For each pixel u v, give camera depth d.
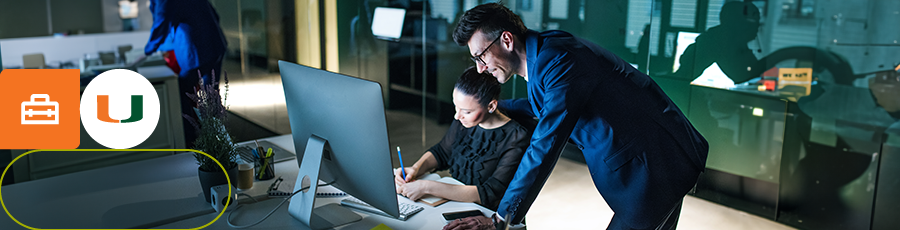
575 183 3.50
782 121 2.80
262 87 4.88
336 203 1.63
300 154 1.64
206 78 4.07
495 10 1.56
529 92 1.65
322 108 1.43
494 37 1.55
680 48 3.07
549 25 3.67
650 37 3.18
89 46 6.18
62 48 5.97
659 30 3.14
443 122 4.43
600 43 3.43
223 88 5.29
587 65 1.49
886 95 2.46
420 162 1.95
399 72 4.39
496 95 1.82
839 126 2.64
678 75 3.12
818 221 2.82
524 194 1.46
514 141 1.80
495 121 1.86
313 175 1.46
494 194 1.71
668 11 3.08
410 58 4.34
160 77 3.56
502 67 1.61
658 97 1.63
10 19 6.14
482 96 1.79
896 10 2.36
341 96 1.34
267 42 4.73
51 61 5.89
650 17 3.16
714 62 2.96
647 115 1.58
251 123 5.11
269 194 1.68
